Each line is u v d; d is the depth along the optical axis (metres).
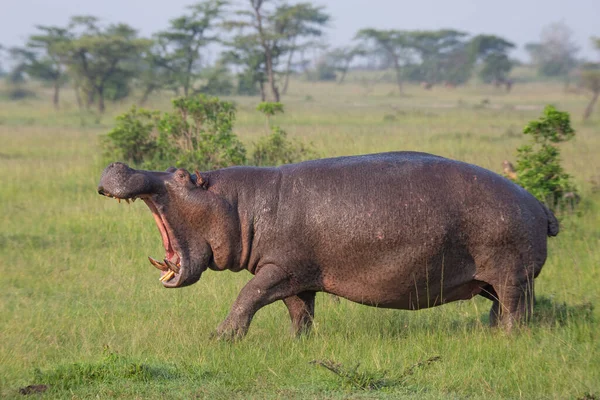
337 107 184.38
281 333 25.06
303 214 23.23
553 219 24.66
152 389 19.56
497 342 23.19
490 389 19.94
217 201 23.39
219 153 53.31
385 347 23.22
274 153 56.16
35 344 24.02
